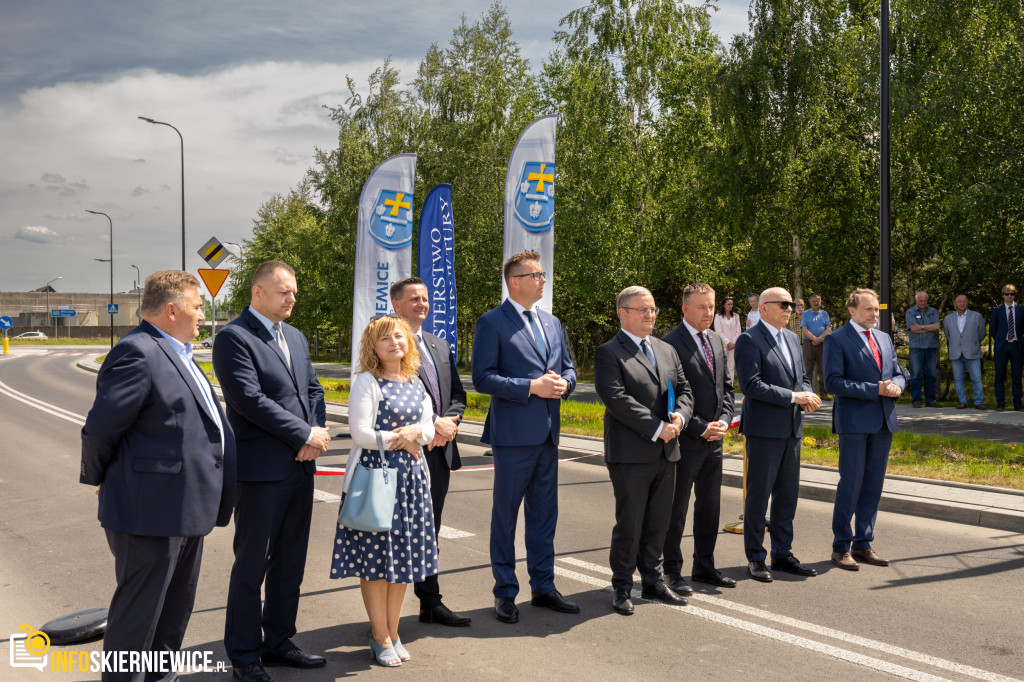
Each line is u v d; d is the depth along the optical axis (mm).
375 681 3668
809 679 3686
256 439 3779
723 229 21766
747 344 5430
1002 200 14742
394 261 10891
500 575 4613
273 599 3904
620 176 23781
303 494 3912
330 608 4750
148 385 3125
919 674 3738
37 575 5395
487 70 28406
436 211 10781
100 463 3135
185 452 3201
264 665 3879
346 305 31703
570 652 4027
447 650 4066
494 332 4805
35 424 14172
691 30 24297
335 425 13836
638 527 4723
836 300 22875
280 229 46250
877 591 5016
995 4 16000
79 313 99562
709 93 20312
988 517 6625
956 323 13492
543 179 9508
